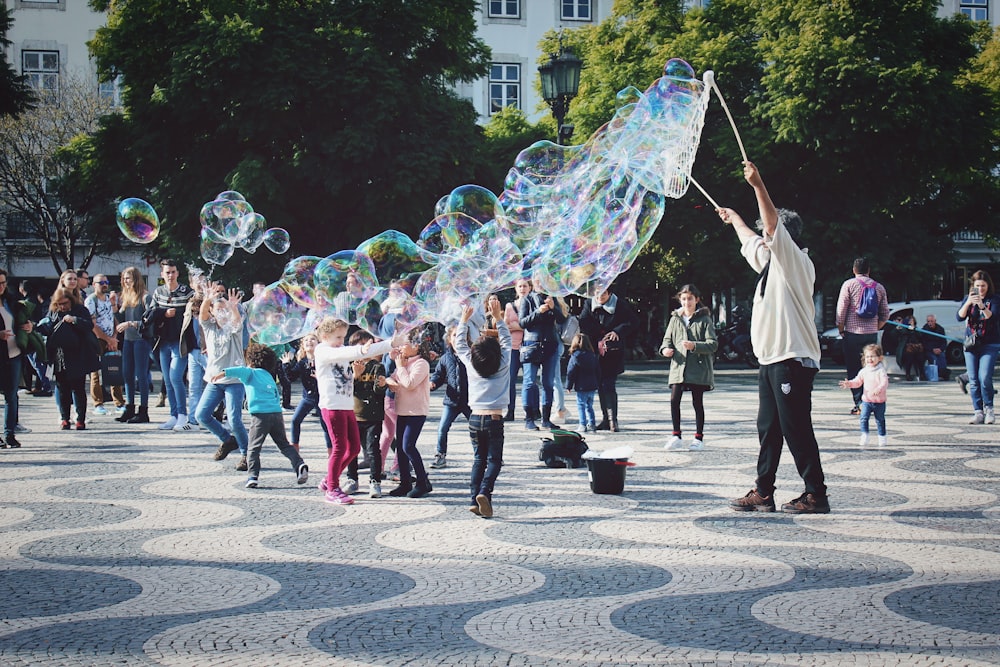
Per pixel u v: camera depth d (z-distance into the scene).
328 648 4.17
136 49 23.27
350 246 22.91
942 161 25.66
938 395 16.59
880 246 25.83
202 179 22.95
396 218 22.52
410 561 5.62
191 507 7.17
